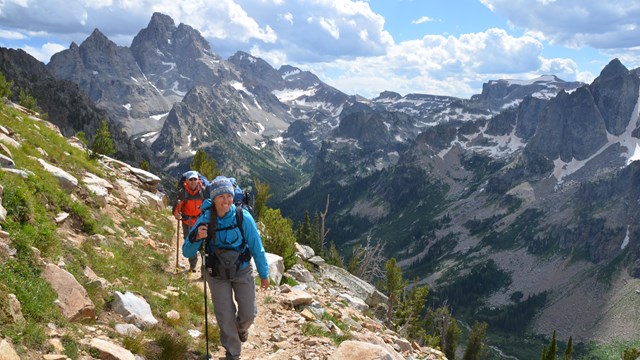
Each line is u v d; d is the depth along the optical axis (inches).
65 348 258.5
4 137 642.8
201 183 536.7
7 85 1736.0
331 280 1049.5
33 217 401.4
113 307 346.9
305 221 3309.5
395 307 1924.2
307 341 390.9
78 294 320.2
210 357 311.4
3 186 395.9
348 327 541.0
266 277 305.1
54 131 1051.9
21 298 272.2
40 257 340.2
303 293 560.1
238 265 292.8
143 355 299.3
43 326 265.6
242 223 294.2
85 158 928.3
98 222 567.2
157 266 526.9
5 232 323.9
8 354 214.5
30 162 575.8
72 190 602.5
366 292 1106.1
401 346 583.8
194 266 565.6
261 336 400.5
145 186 1017.5
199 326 394.9
